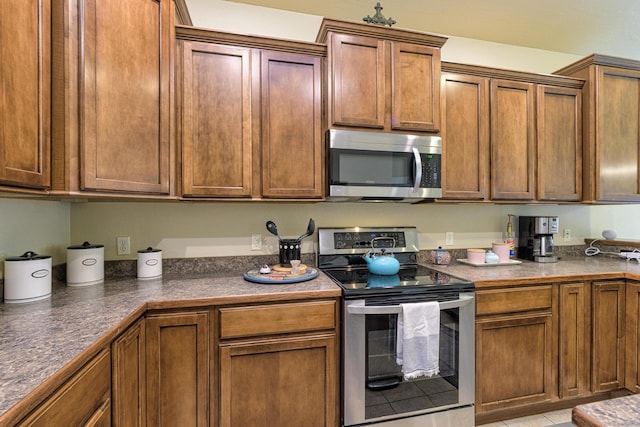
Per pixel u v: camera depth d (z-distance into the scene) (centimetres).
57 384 72
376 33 185
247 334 145
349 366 154
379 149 183
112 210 191
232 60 171
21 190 102
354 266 214
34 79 106
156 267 182
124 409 113
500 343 178
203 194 167
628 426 52
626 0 206
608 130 228
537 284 185
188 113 164
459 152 205
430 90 192
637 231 291
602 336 195
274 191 176
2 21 92
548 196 222
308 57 181
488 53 259
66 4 116
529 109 218
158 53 149
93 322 107
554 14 221
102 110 126
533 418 191
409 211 237
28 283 132
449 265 224
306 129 180
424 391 164
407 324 155
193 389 140
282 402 149
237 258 207
